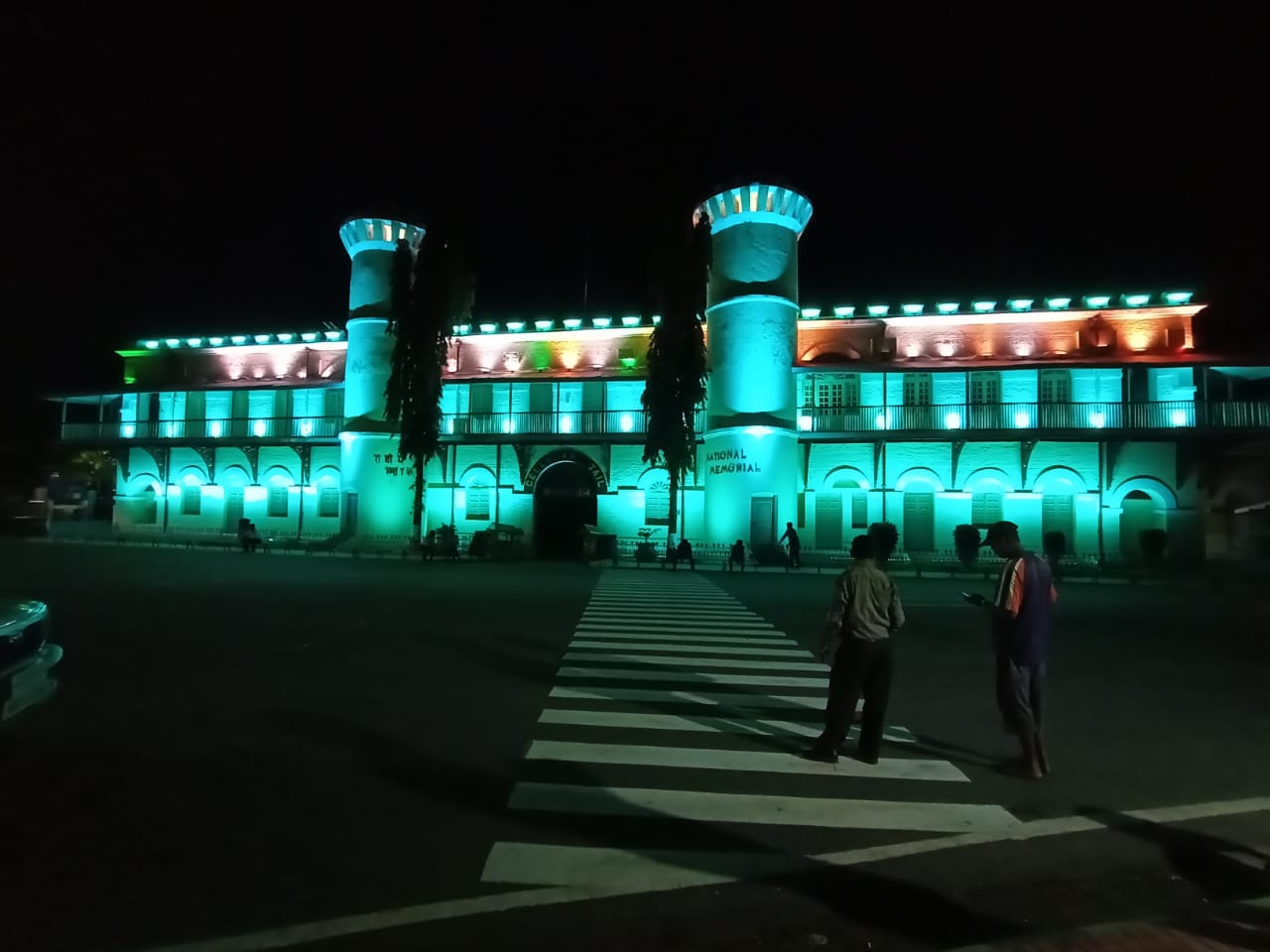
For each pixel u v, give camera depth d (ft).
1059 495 101.55
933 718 25.98
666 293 94.94
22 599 20.42
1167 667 35.09
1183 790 19.31
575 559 108.27
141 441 127.13
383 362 117.19
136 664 31.42
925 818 17.34
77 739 21.77
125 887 13.46
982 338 107.24
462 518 116.26
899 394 106.63
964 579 87.71
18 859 14.47
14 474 130.52
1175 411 96.89
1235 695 29.71
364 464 115.24
